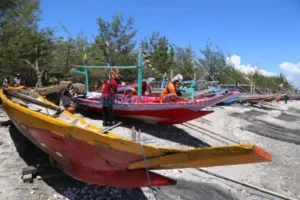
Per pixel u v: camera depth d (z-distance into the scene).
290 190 7.71
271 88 48.75
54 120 5.38
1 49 15.68
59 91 11.70
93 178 5.47
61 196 5.54
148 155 4.52
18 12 19.02
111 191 5.96
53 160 6.31
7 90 9.13
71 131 5.08
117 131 10.29
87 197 5.62
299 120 24.19
